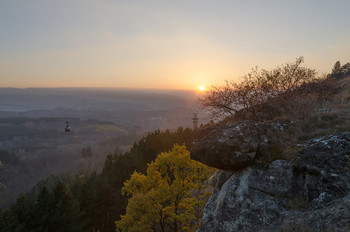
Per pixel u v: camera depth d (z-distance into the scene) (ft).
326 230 15.97
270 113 35.99
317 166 21.66
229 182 26.25
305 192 20.95
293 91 35.63
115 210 90.94
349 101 38.75
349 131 24.43
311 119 30.22
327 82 46.34
